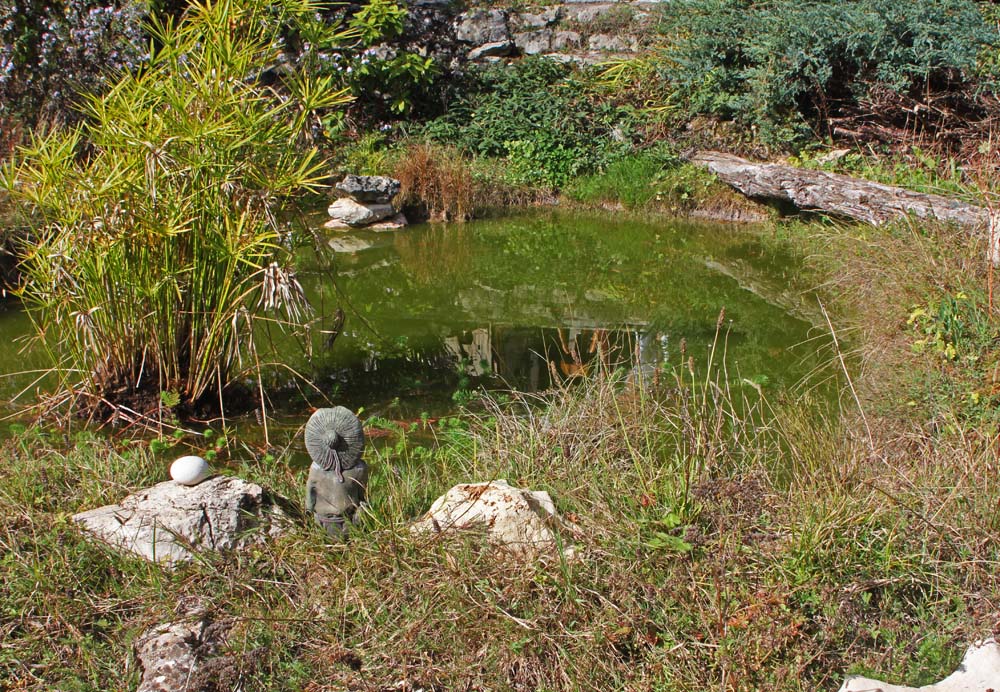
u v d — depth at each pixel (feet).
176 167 16.21
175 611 10.17
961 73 35.53
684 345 15.07
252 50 17.31
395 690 9.24
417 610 10.07
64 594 10.48
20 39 34.22
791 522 11.16
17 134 31.12
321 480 11.50
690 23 43.34
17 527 11.70
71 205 16.49
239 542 11.43
